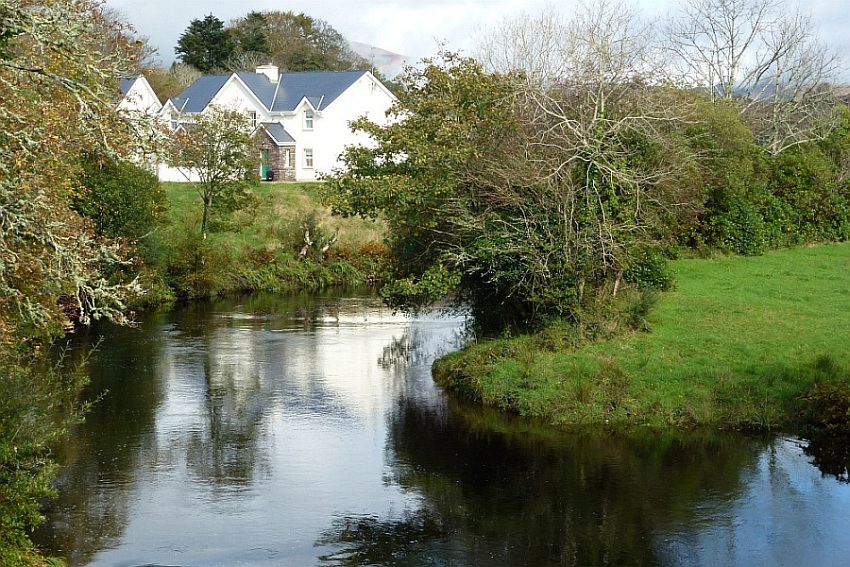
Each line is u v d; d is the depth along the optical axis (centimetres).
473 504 1421
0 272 951
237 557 1210
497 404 1969
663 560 1198
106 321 3325
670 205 2662
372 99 7156
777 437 1731
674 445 1700
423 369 2467
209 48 9081
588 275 2198
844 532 1284
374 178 2305
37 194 992
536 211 2175
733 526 1311
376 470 1595
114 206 3381
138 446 1742
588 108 2312
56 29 927
